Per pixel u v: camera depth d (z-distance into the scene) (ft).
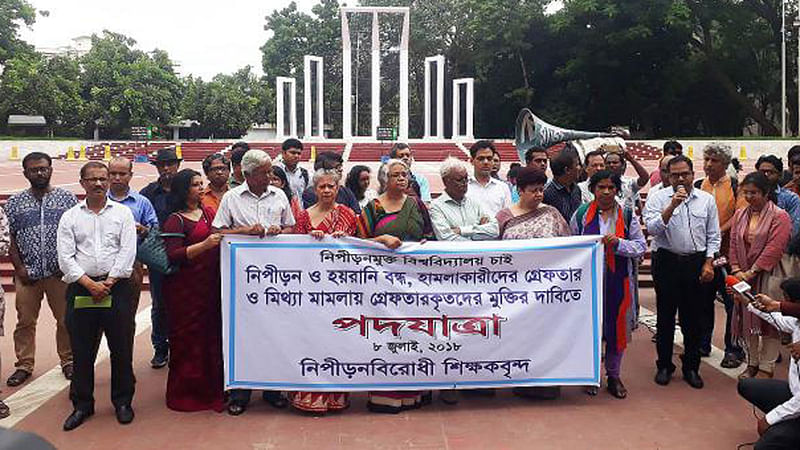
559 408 16.55
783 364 20.39
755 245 18.10
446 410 16.43
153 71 139.54
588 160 21.09
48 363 20.61
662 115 130.00
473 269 16.29
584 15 119.75
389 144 96.94
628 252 16.78
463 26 138.00
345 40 106.32
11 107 124.47
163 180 21.58
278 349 16.16
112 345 15.72
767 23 120.98
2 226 17.10
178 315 16.31
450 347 16.28
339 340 16.14
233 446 14.37
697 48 126.41
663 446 14.35
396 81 137.39
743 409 16.47
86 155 98.73
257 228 16.01
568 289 16.55
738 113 128.98
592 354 16.65
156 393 17.84
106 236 15.61
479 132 150.20
